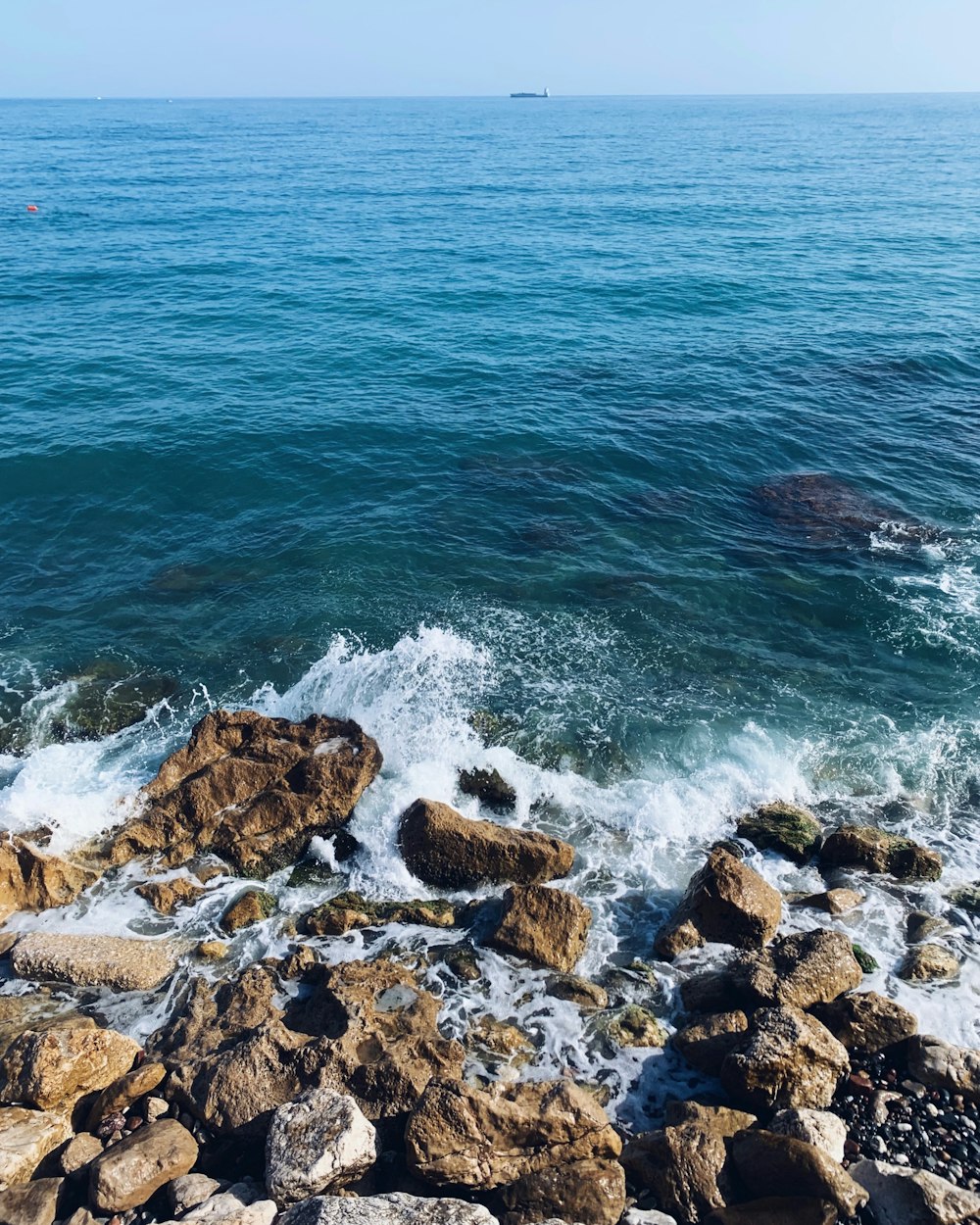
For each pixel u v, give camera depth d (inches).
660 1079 398.9
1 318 1421.0
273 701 637.3
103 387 1153.4
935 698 650.8
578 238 2078.0
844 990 426.3
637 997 438.3
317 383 1182.9
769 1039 384.5
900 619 727.7
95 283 1651.1
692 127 6934.1
